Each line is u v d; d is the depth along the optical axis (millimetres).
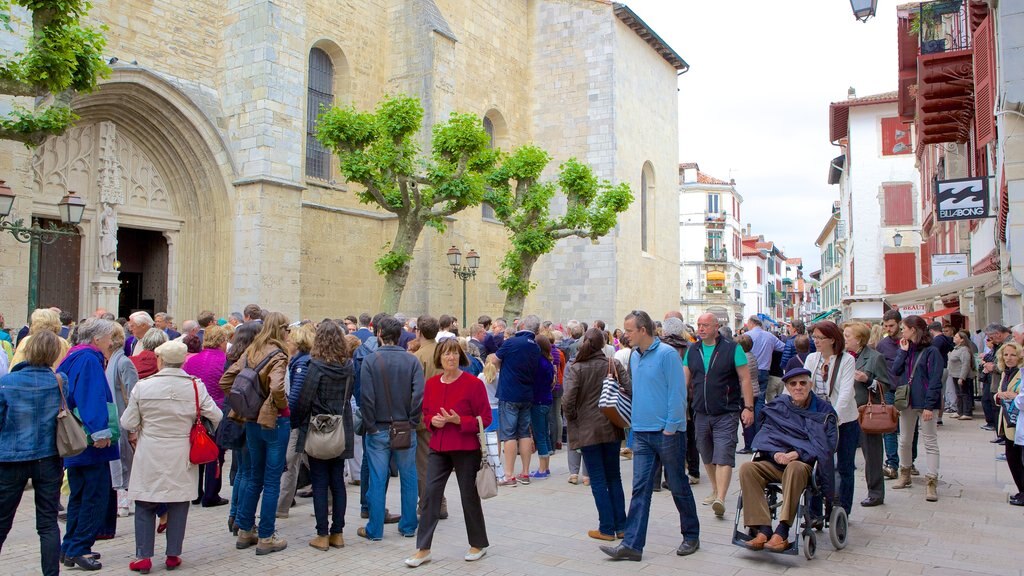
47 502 5660
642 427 6609
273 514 6762
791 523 6449
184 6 17547
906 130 35469
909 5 22125
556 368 13023
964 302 21625
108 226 16172
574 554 6715
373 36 23016
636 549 6504
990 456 11852
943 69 17219
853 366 7562
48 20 10656
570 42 30516
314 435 6695
